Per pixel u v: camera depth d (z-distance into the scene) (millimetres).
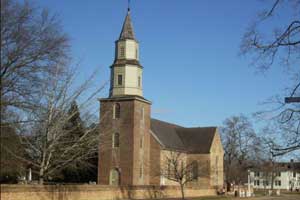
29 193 44219
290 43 17438
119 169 78625
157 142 86375
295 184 179250
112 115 80125
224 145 114688
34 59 32562
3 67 30859
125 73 80500
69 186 51188
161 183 85062
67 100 45000
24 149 43781
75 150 47562
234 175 113125
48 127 43594
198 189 87438
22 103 34375
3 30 29641
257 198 86500
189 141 102125
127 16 82250
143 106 81938
